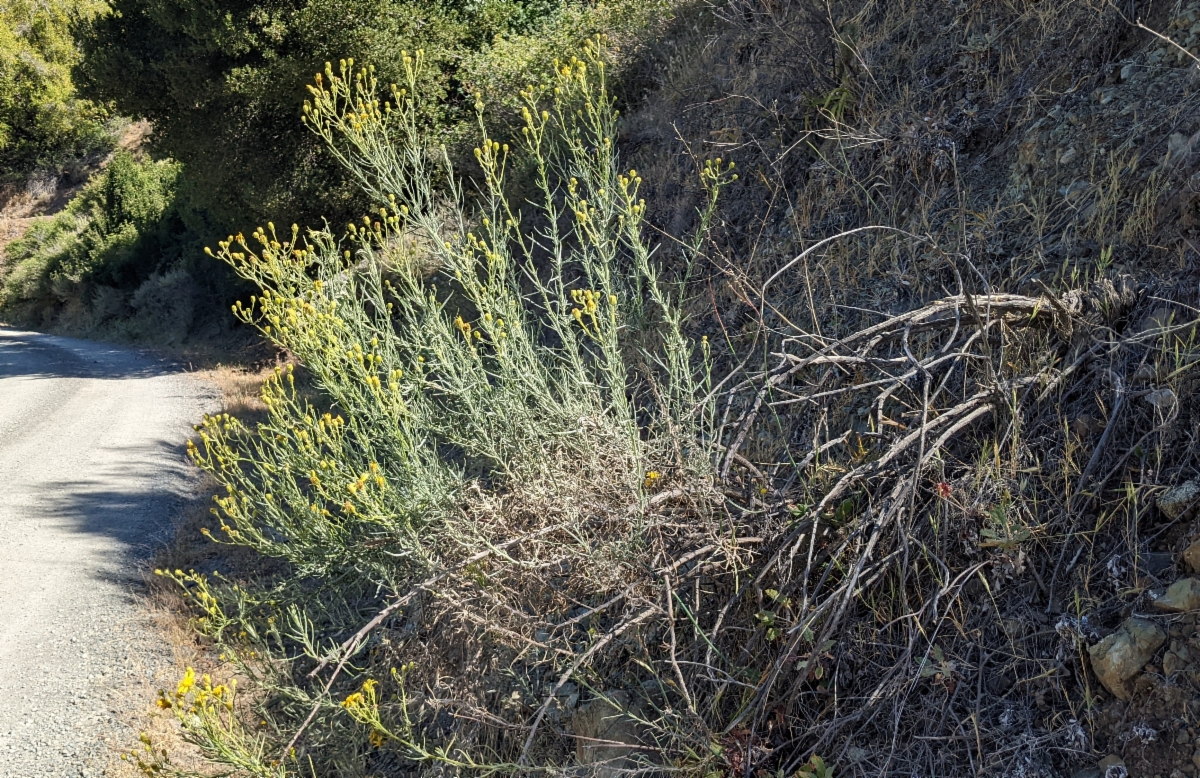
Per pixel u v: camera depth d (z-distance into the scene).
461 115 14.21
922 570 2.85
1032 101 4.31
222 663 4.66
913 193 4.63
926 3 5.42
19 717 4.51
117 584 6.09
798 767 2.69
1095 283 3.11
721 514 3.14
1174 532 2.52
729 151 6.27
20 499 8.48
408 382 3.92
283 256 4.26
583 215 3.85
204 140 16.55
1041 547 2.73
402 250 4.48
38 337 31.31
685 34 8.75
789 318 4.68
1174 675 2.24
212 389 14.05
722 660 2.97
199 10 14.78
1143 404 2.79
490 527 3.29
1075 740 2.35
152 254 30.19
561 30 11.42
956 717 2.53
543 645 2.96
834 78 5.67
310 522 3.76
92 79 16.67
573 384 3.84
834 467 3.08
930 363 2.91
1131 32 4.07
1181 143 3.42
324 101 4.07
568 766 3.03
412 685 3.60
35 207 51.00
